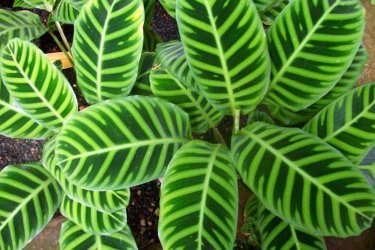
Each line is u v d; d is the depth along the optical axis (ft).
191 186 2.88
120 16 3.01
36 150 4.81
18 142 4.83
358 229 2.60
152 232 4.53
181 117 3.25
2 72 3.30
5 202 3.53
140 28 3.05
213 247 2.74
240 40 2.74
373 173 3.36
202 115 3.48
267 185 2.80
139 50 3.12
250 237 3.93
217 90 2.97
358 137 3.02
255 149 2.95
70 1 3.54
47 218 3.63
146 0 3.88
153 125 3.14
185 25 2.70
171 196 2.84
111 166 3.00
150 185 4.56
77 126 3.01
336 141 3.07
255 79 2.89
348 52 2.76
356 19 2.66
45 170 3.80
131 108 3.12
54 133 3.83
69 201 3.67
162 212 2.81
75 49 3.23
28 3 4.13
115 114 3.08
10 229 3.47
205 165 2.96
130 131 3.08
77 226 3.75
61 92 3.48
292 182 2.75
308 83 2.95
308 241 3.12
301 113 3.42
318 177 2.72
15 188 3.61
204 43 2.75
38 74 3.37
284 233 3.16
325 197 2.68
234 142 3.10
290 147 2.86
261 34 2.73
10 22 4.00
